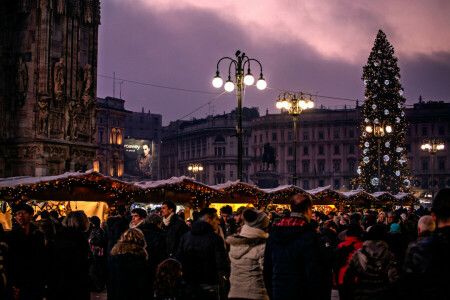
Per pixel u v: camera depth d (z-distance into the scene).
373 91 68.00
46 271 8.54
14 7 33.66
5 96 33.44
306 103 29.05
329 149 123.81
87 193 20.02
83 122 35.69
